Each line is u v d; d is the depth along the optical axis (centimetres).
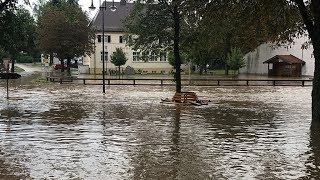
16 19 2380
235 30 1973
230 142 1274
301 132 1469
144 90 3525
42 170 933
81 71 7094
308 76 6431
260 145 1232
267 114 1973
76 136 1357
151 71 7656
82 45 5762
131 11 2577
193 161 1025
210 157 1070
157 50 2633
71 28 5706
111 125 1599
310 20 1761
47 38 5675
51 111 2048
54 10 5850
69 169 943
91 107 2231
